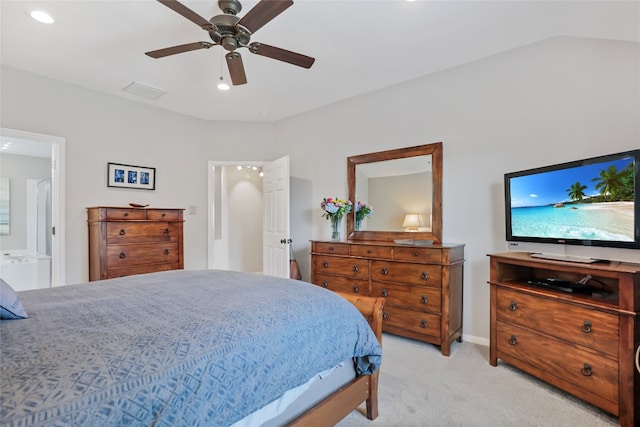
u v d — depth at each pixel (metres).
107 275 3.26
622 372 1.71
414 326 2.89
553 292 2.15
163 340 1.06
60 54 2.86
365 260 3.23
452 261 2.79
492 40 2.66
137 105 4.01
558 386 2.04
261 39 2.61
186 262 4.46
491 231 2.93
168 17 2.33
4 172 5.88
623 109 2.31
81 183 3.55
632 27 2.11
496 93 2.90
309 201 4.40
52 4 2.17
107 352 0.96
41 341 1.03
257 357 1.16
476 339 2.98
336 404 1.57
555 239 2.25
